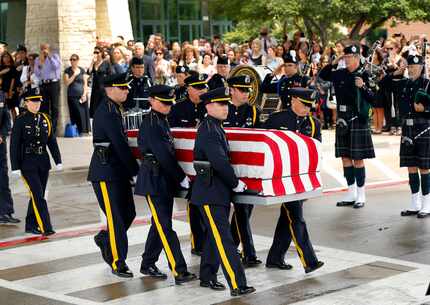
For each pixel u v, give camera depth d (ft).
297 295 30.04
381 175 59.36
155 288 31.42
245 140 29.96
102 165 32.60
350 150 46.98
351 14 117.39
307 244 32.63
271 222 43.55
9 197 43.75
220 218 29.94
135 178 33.50
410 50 68.80
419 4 119.14
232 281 29.94
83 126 78.74
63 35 79.25
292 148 30.37
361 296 29.81
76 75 77.56
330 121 81.71
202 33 147.13
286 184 30.37
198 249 36.27
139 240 39.65
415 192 44.98
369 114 46.70
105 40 84.74
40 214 40.37
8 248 38.45
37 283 32.45
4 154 43.57
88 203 49.06
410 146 44.45
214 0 130.72
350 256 35.76
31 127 39.65
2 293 31.17
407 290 30.53
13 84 80.53
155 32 141.38
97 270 34.24
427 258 35.35
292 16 115.34
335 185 55.31
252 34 132.57
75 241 39.63
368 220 43.62
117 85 32.48
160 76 70.90
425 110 43.70
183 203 49.06
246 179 30.04
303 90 32.89
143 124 31.65
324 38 120.47
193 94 37.11
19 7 130.82
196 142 29.99
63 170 56.34
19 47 82.02
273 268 33.91
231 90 35.35
